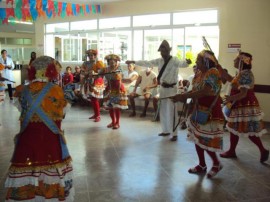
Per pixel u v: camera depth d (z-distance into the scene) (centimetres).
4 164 386
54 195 223
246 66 387
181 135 539
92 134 541
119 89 575
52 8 726
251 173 361
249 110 393
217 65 339
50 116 227
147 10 792
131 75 728
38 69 231
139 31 827
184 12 747
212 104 331
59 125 236
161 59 524
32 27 1316
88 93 650
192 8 716
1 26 1291
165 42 509
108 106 584
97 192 307
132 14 823
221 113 339
